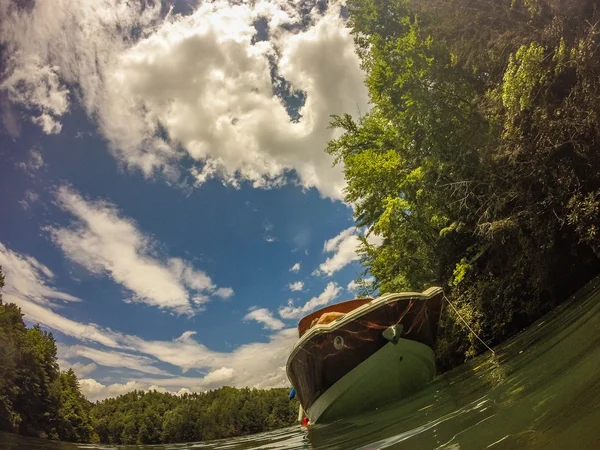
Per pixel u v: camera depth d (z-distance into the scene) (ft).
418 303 29.04
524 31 34.55
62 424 154.81
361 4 58.65
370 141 73.36
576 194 29.89
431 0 46.37
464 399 15.81
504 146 36.09
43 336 178.60
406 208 57.31
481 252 42.63
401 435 12.94
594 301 23.68
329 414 29.68
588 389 9.05
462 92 45.93
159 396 409.49
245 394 338.13
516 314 40.34
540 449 6.68
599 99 26.78
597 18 27.66
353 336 27.43
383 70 55.98
